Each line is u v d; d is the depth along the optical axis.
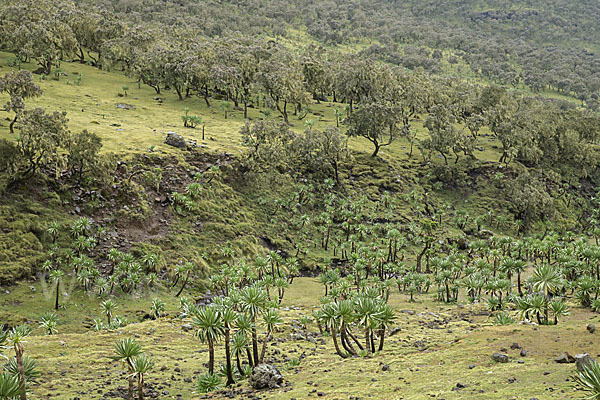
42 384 34.38
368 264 100.56
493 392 23.25
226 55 173.00
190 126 134.50
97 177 91.38
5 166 81.69
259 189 117.06
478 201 140.50
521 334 36.97
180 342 51.19
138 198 93.12
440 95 195.12
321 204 122.69
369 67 178.88
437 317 63.44
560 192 153.50
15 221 77.94
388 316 38.44
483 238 127.38
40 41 157.88
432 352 36.12
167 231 92.00
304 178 128.12
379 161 143.75
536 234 131.00
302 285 89.75
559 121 173.50
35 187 84.94
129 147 106.00
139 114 139.50
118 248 83.69
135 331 54.66
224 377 34.81
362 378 30.27
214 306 34.97
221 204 105.31
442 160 153.50
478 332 39.75
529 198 134.50
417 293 87.00
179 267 80.12
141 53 174.12
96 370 39.38
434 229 124.62
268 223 109.50
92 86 160.88
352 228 117.69
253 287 37.31
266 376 30.67
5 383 21.67
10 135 98.00
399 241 111.88
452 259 97.31
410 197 134.38
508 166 152.12
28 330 50.22
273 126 120.94
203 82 161.62
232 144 124.12
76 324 64.06
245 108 155.25
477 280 75.62
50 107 126.56
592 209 153.00
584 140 177.12
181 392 32.78
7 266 71.12
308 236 111.75
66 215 83.94
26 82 108.81
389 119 140.75
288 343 49.00
